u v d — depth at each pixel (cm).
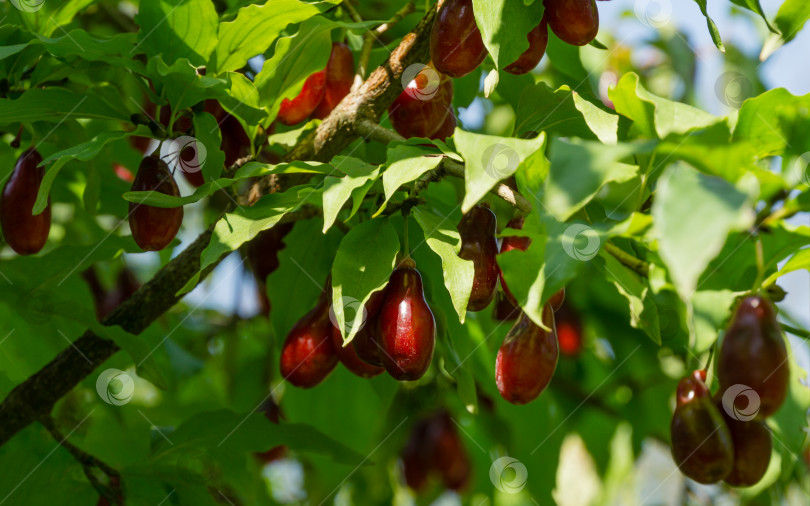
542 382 38
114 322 43
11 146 45
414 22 45
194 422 45
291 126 45
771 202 37
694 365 41
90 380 47
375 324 38
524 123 41
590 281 56
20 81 42
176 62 39
